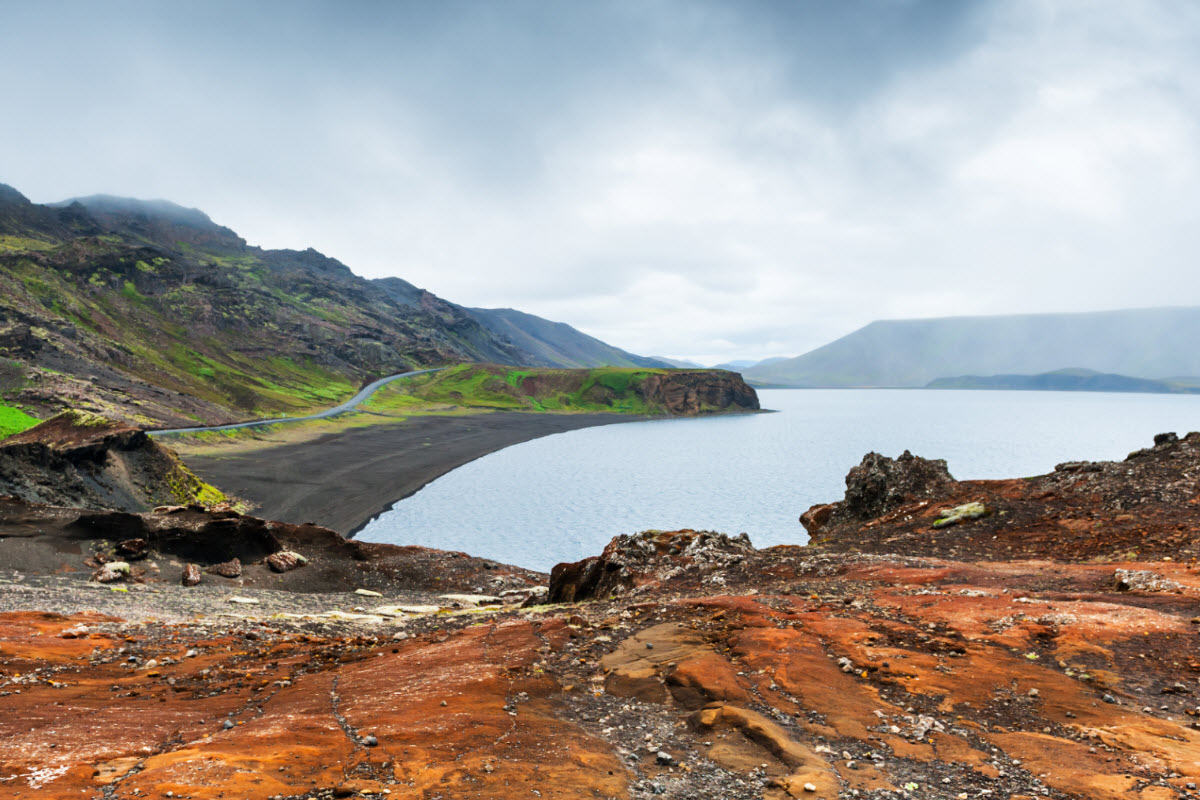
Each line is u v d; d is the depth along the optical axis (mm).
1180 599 18328
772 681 13492
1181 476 32969
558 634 18469
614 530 125562
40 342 190000
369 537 104688
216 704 12977
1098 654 14469
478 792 8320
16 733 10367
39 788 7867
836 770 9484
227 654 18750
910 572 25328
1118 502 32906
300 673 16062
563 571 37094
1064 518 33219
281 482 129000
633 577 32250
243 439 173750
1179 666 13570
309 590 47844
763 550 33844
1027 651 15047
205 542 49875
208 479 121375
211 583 44812
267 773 8594
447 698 12672
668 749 10570
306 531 55969
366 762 9273
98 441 83188
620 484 172000
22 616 23812
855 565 27781
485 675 14266
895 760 9938
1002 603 18953
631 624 19875
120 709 12383
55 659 17391
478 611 33219
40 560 41531
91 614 26203
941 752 10195
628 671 14984
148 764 8867
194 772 8406
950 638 16328
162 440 152500
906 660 14609
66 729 10680
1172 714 11438
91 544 45469
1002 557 30453
